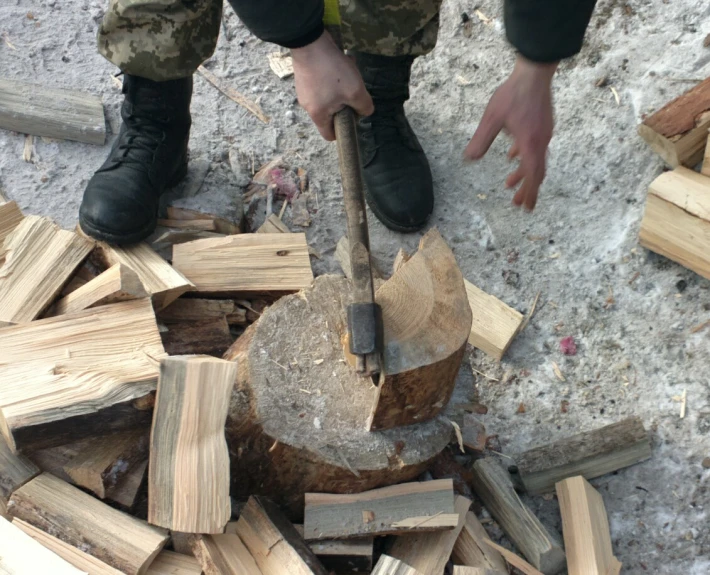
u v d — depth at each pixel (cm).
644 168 269
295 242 243
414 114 299
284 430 183
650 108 278
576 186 272
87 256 223
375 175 265
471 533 198
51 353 185
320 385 190
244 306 243
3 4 319
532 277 260
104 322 194
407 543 194
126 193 235
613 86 286
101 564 168
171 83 239
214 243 241
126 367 181
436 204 277
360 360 168
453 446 227
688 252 240
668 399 232
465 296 177
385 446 186
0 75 299
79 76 303
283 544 176
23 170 280
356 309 170
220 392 175
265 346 194
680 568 207
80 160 285
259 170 286
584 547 196
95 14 320
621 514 216
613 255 259
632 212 264
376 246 270
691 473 219
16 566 165
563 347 246
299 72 185
